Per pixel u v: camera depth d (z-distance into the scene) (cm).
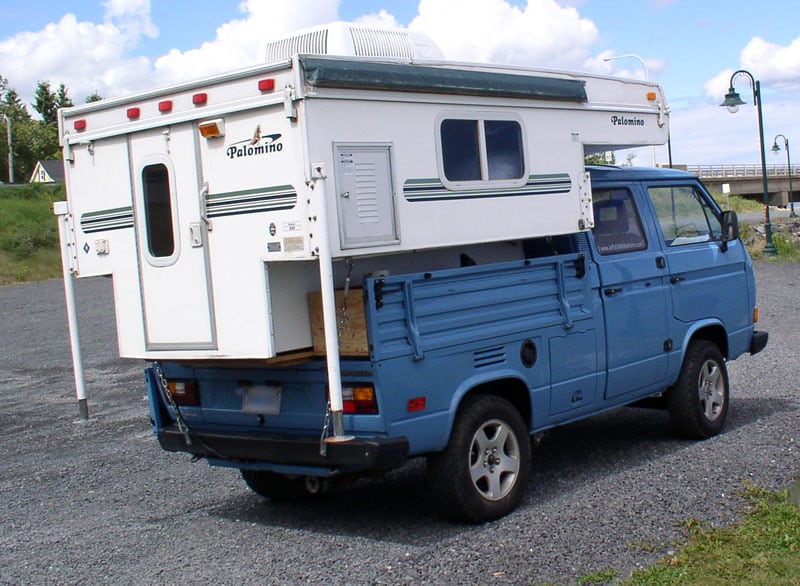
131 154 601
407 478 737
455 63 603
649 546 512
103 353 1590
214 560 558
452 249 655
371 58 552
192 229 571
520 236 640
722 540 506
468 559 523
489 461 598
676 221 794
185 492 736
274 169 530
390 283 542
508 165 636
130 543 606
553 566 498
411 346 552
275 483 679
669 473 671
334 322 511
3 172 8706
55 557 585
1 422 1078
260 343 545
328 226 517
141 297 606
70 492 755
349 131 536
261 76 529
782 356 1140
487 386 616
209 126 550
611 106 726
